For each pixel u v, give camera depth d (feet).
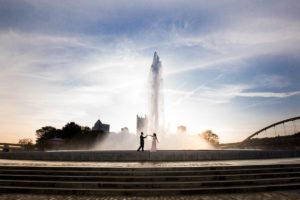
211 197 35.32
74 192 37.52
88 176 42.29
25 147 194.80
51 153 73.87
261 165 49.16
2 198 34.71
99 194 37.14
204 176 42.14
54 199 34.22
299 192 38.55
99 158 70.28
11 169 46.24
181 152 70.79
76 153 71.26
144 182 40.29
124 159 68.85
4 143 168.96
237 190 38.58
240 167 47.37
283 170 48.19
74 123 353.51
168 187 39.27
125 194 37.04
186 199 34.24
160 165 51.93
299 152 97.40
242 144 294.46
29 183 40.42
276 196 35.63
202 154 73.31
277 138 237.45
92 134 315.17
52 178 41.91
